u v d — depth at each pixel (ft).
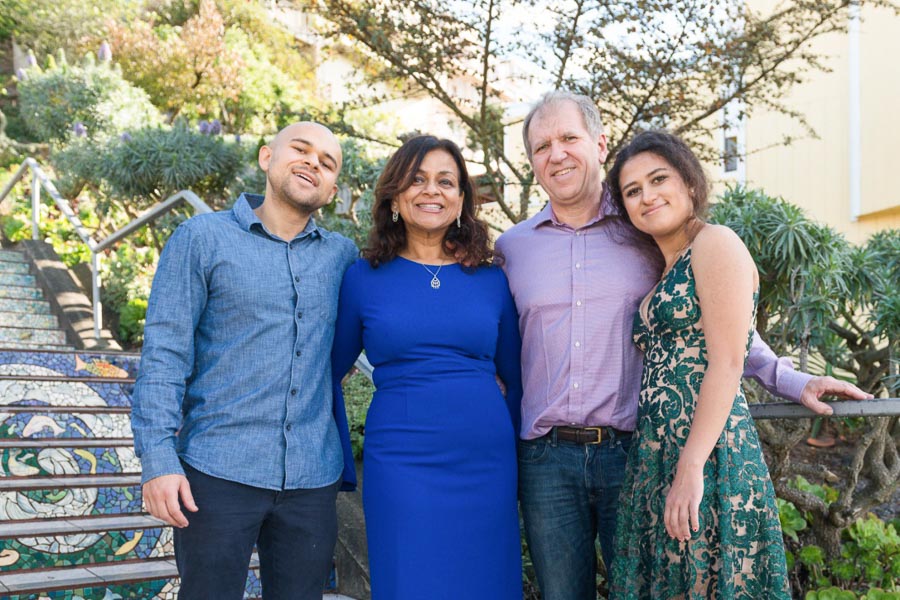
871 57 21.35
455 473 7.01
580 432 7.12
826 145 22.17
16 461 11.05
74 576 9.09
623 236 7.37
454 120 16.98
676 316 6.33
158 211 16.24
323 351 7.14
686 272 6.37
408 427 7.07
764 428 9.73
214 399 6.65
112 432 12.59
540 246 7.66
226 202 21.50
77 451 11.48
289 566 6.82
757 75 15.07
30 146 35.88
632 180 6.62
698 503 5.72
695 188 6.58
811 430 13.93
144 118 31.81
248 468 6.55
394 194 7.37
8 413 11.76
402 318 7.27
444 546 6.86
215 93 37.40
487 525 7.00
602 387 7.13
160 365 6.46
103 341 19.42
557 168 7.50
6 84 41.32
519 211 16.76
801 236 9.96
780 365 6.82
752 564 5.94
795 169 22.68
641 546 6.39
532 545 7.36
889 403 6.07
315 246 7.38
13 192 30.66
